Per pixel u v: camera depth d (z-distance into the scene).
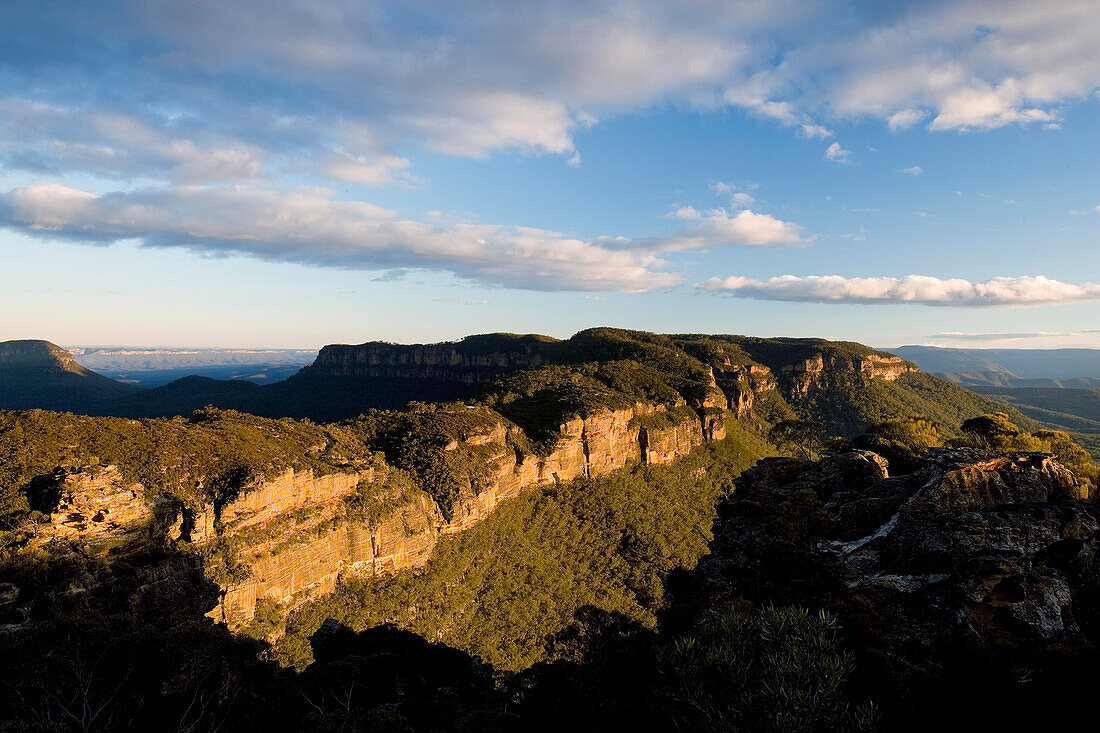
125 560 41.81
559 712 31.34
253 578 52.47
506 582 74.75
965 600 22.30
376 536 66.19
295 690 31.86
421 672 41.31
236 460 59.91
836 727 15.38
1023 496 28.34
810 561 27.72
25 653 24.39
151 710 25.70
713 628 18.80
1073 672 17.95
